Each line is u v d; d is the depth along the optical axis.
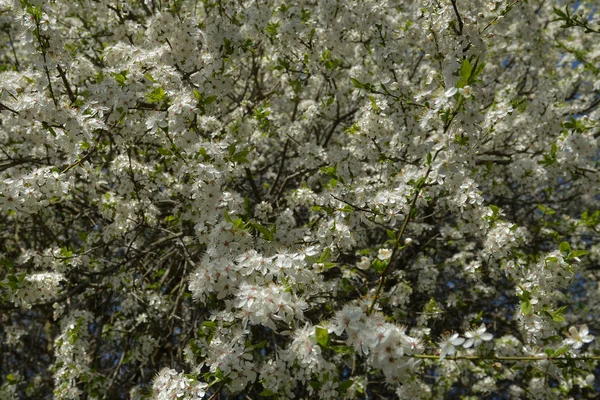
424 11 4.20
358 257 6.09
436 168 2.96
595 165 5.05
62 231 6.94
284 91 7.05
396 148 4.71
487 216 3.92
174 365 5.05
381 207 3.82
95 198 5.17
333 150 5.39
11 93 3.76
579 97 7.52
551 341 4.04
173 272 6.75
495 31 6.59
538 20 6.72
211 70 4.11
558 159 4.55
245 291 2.70
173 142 3.69
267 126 5.65
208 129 4.94
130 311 5.62
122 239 5.88
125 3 5.49
